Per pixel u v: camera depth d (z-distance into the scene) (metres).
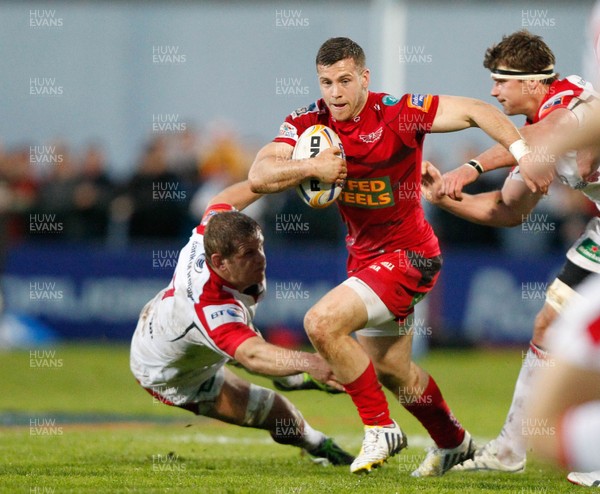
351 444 29.70
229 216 21.20
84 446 28.16
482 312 61.25
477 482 21.92
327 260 60.09
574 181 22.88
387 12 57.53
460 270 61.03
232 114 69.12
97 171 62.88
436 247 23.69
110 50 69.56
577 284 23.34
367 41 66.50
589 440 9.88
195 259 22.14
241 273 21.16
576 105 22.20
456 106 21.83
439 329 61.12
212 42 69.00
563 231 60.75
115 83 69.69
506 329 61.22
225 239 20.83
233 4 67.62
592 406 9.98
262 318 60.03
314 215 60.44
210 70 69.06
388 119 22.09
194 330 21.84
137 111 69.69
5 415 37.44
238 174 61.50
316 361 20.88
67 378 50.06
